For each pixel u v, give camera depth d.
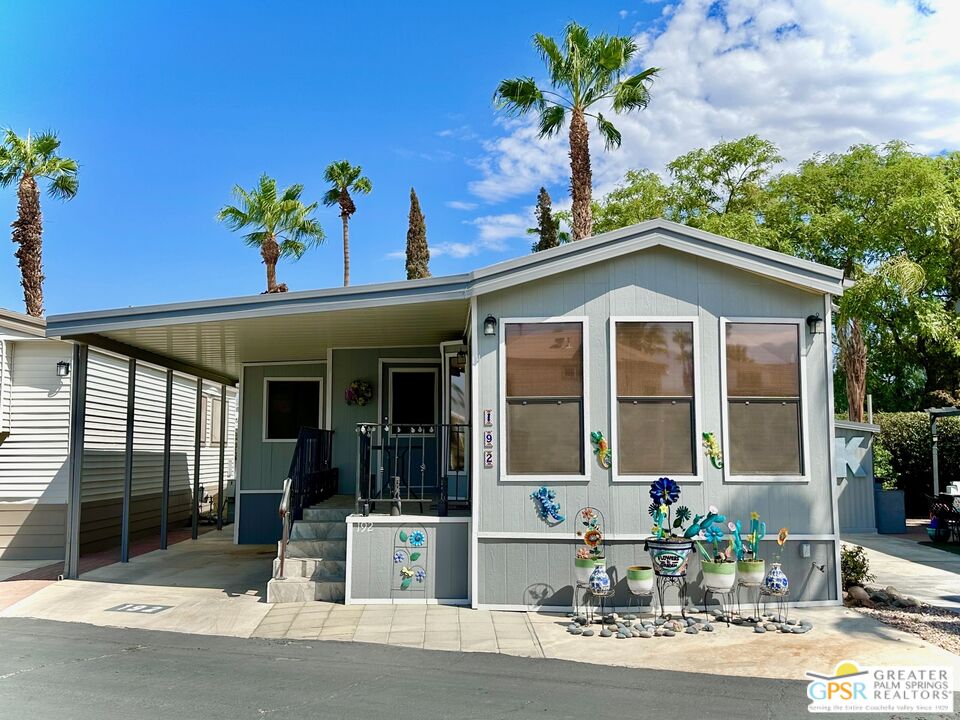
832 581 7.46
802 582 7.41
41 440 11.30
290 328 9.23
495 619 7.01
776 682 5.23
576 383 7.48
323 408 12.42
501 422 7.45
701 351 7.51
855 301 16.84
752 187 22.67
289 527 8.86
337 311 8.02
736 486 7.39
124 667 5.55
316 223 26.34
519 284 7.55
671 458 7.40
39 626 6.99
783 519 7.41
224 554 11.32
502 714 4.51
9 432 11.25
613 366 7.46
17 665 5.61
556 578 7.31
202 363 12.76
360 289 7.79
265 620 7.11
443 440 8.29
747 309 7.58
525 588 7.32
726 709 4.65
